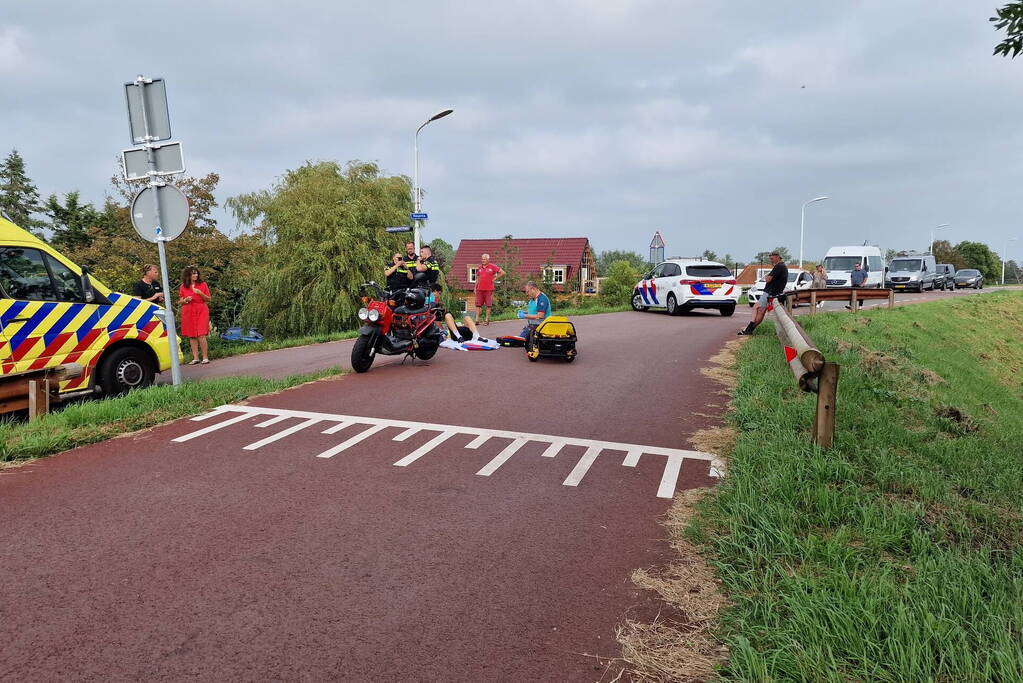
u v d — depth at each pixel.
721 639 3.00
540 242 56.62
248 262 18.52
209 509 4.50
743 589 3.39
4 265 7.51
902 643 2.73
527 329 12.09
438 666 2.82
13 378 6.84
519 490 4.91
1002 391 15.18
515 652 2.92
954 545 3.83
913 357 14.09
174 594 3.39
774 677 2.64
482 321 18.98
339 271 23.36
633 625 3.14
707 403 7.74
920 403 7.86
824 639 2.80
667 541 4.05
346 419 6.89
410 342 10.10
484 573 3.64
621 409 7.43
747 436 5.82
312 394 8.11
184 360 12.45
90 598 3.35
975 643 2.76
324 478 5.12
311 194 24.31
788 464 4.88
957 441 6.33
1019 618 2.88
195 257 16.56
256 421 6.79
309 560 3.77
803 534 3.95
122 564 3.71
